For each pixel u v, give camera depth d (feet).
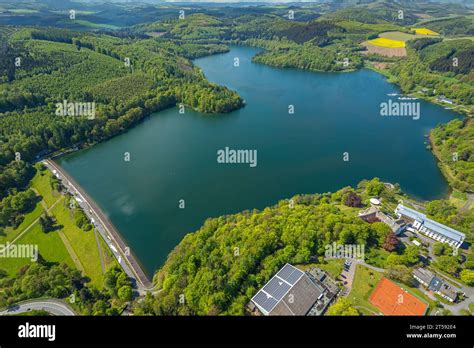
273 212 613.93
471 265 476.13
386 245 513.86
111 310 453.17
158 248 628.69
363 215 571.28
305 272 472.44
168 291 477.77
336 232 518.78
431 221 558.97
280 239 525.75
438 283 447.01
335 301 436.35
